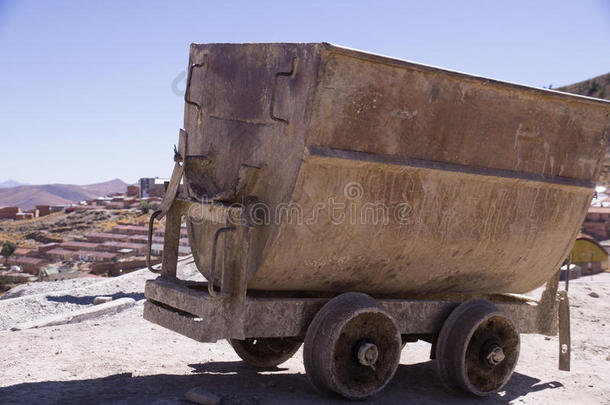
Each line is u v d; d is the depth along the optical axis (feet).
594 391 19.43
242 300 15.17
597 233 163.94
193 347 22.84
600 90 289.94
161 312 17.03
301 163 14.61
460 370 17.44
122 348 21.81
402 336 19.97
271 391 16.93
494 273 19.80
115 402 15.19
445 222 17.62
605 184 182.19
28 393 15.70
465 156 17.49
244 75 16.90
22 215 582.35
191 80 19.16
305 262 15.94
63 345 21.77
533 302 22.22
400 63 15.44
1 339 22.88
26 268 347.56
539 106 18.63
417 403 17.04
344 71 14.76
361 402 16.35
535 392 19.13
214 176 17.61
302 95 14.75
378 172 15.93
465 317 17.76
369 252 16.76
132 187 638.94
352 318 15.62
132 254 341.21
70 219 510.17
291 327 15.94
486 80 17.13
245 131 16.65
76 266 320.70
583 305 35.60
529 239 19.54
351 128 15.21
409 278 18.34
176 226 18.38
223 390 16.78
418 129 16.43
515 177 18.38
